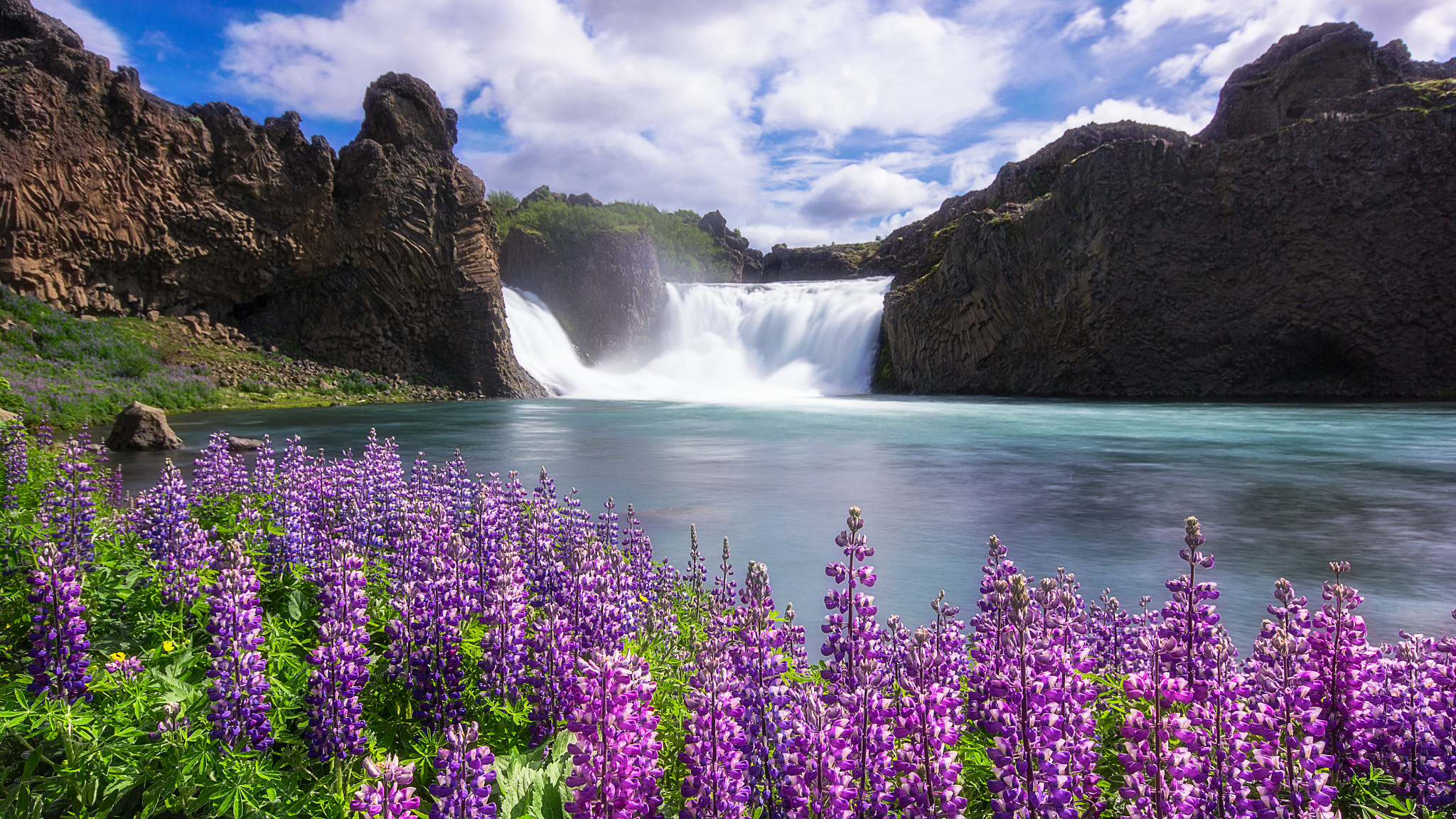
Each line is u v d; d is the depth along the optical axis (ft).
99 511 29.40
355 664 12.86
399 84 187.73
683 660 16.94
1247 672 13.93
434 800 11.95
